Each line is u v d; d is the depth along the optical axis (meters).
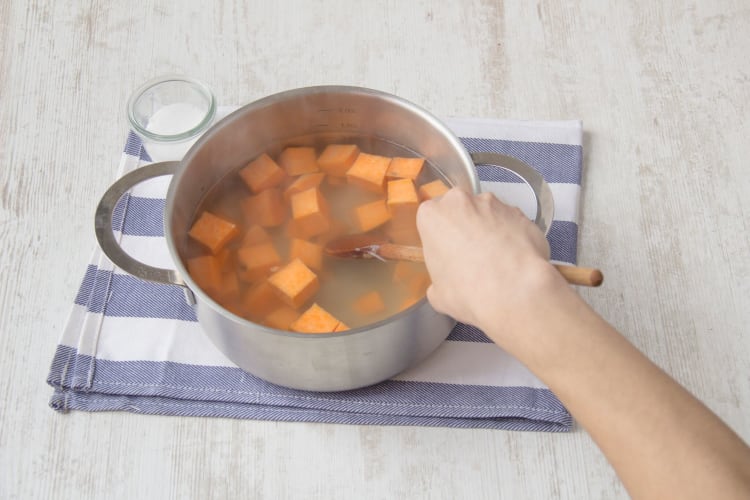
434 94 1.29
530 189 1.20
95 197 1.22
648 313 1.16
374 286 1.08
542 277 0.88
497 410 1.09
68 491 1.07
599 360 0.86
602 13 1.35
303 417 1.09
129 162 1.22
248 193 1.13
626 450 0.84
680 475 0.82
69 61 1.30
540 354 0.87
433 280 0.94
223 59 1.31
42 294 1.16
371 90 1.10
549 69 1.31
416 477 1.08
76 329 1.12
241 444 1.09
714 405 1.11
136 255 1.17
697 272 1.18
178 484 1.07
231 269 1.09
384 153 1.16
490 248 0.90
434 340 1.06
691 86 1.30
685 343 1.14
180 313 1.13
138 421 1.10
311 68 1.31
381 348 1.02
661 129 1.27
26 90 1.28
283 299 1.07
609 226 1.21
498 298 0.88
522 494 1.07
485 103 1.28
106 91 1.29
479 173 1.21
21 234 1.19
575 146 1.23
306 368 1.03
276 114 1.11
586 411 0.86
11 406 1.10
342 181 1.15
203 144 1.07
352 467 1.08
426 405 1.09
